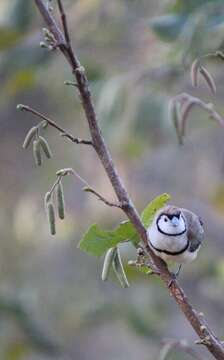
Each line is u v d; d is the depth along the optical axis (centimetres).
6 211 1647
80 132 1584
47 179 1605
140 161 1507
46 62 1098
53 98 1533
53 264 1577
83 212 1545
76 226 1554
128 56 1167
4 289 1371
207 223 1584
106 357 1612
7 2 1111
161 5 1178
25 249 1599
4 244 1599
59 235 1566
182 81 1113
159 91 1108
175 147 1478
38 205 1612
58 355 1372
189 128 1246
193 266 1320
